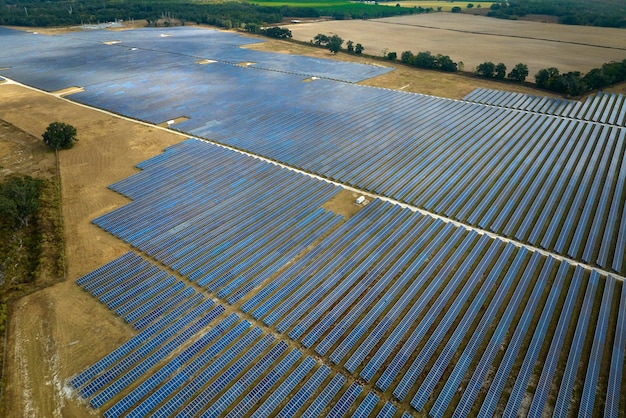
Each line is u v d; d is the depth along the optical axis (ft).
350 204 185.68
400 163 220.64
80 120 273.75
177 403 102.32
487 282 140.67
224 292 135.54
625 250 152.46
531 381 108.88
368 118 281.54
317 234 165.17
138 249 153.89
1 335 117.08
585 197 186.80
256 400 103.24
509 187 196.85
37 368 109.09
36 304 128.36
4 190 163.84
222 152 229.04
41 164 213.05
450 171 213.25
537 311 129.80
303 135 254.06
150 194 187.73
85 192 189.06
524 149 233.96
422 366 112.78
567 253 152.97
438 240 162.20
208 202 183.32
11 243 154.20
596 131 254.47
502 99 321.52
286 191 193.47
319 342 119.75
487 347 116.98
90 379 106.93
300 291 136.87
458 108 301.22
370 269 147.84
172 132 257.34
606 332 120.98
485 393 106.32
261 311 128.67
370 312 129.49
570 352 114.62
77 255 149.79
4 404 100.42
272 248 156.97
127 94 327.06
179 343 117.60
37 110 290.35
